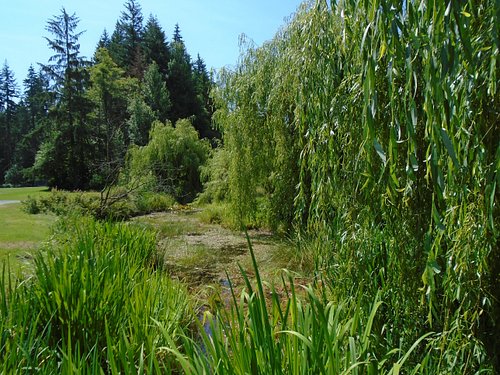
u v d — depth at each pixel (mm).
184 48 40594
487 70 1371
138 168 14391
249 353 1341
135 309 2684
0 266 4562
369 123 1477
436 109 1376
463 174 1486
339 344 1571
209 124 32531
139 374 1437
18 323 2018
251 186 9000
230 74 9453
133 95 28516
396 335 2068
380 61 1875
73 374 1570
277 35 7988
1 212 11133
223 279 5410
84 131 25766
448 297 1764
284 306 3537
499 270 1707
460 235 1546
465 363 1744
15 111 44812
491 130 1483
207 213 11078
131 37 39656
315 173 2586
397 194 1882
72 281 2594
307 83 2574
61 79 26297
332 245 2535
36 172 25641
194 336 3062
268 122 8258
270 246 7508
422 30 1433
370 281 2223
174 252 7051
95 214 9180
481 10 1395
